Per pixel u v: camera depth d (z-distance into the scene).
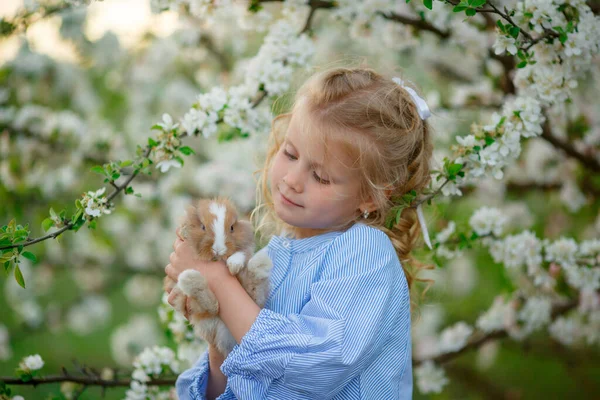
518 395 5.80
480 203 5.34
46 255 5.66
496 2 3.38
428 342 5.14
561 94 2.84
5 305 6.19
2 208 4.86
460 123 4.96
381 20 3.54
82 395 3.53
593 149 4.33
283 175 2.34
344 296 2.14
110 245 5.55
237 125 3.03
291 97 3.08
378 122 2.36
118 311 7.08
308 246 2.41
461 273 5.90
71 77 5.36
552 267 3.60
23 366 3.08
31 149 4.77
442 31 3.76
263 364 2.04
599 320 4.32
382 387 2.25
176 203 4.98
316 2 3.43
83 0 3.19
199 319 2.22
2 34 3.39
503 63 3.86
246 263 2.21
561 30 2.65
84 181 5.14
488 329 4.25
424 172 2.64
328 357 1.99
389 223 2.54
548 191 4.94
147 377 3.28
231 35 5.20
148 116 5.72
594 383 5.86
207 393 2.45
